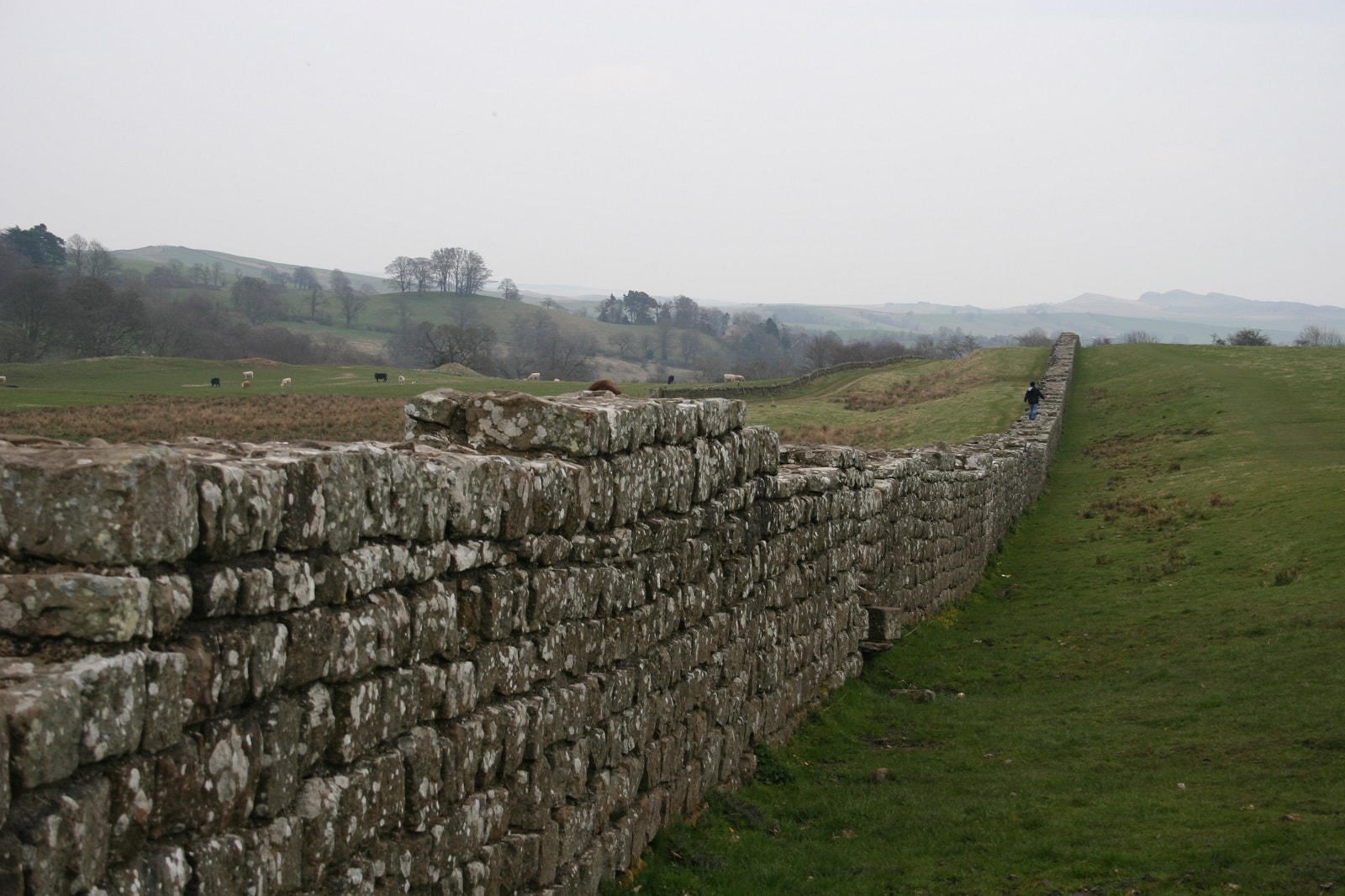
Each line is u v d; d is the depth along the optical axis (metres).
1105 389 65.00
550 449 8.27
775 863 9.88
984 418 60.56
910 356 110.62
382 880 5.75
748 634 12.37
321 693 5.31
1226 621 18.11
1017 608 23.06
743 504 12.10
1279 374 62.16
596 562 8.56
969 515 25.70
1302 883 8.30
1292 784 10.73
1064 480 42.56
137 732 4.08
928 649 19.55
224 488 4.56
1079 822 10.53
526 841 7.32
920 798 11.89
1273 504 28.05
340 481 5.36
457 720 6.61
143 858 4.16
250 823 4.86
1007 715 15.20
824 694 15.48
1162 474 39.12
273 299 195.75
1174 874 8.87
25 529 4.11
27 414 48.03
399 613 5.89
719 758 11.42
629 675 9.09
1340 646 15.14
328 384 80.62
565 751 7.97
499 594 6.99
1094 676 16.73
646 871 9.27
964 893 9.12
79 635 3.98
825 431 61.59
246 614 4.74
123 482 4.09
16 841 3.56
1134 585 23.02
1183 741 12.76
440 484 6.27
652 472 9.55
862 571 17.70
